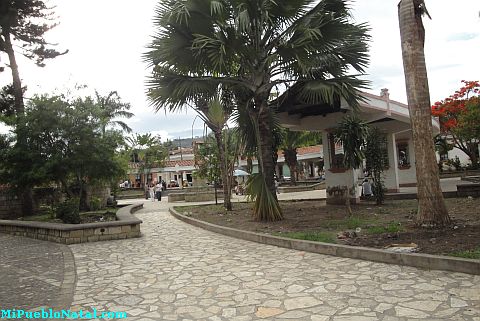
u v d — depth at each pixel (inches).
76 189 653.3
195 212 593.3
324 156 584.7
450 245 246.7
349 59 422.0
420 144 313.9
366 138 463.2
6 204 661.9
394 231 308.0
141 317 173.6
